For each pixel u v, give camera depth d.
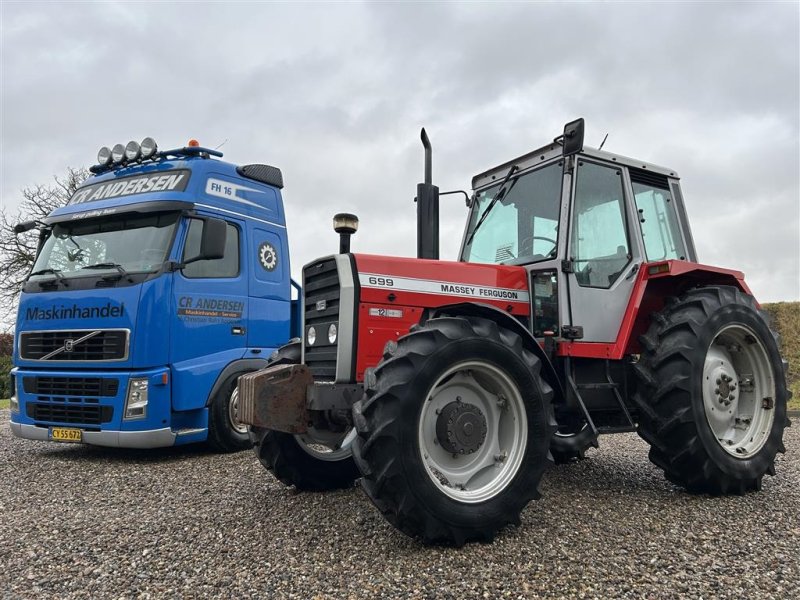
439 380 2.92
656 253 4.44
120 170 6.50
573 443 3.53
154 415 5.36
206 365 5.81
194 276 5.84
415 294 3.52
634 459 5.10
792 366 11.78
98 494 4.19
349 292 3.36
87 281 5.66
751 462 3.90
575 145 3.83
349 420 3.32
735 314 4.05
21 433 5.82
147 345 5.39
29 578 2.61
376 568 2.59
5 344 16.69
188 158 6.27
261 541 2.99
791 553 2.72
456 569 2.57
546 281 3.91
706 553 2.73
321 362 3.59
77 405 5.52
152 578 2.57
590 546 2.83
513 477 3.03
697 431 3.72
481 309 3.34
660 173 4.58
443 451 3.06
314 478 4.03
